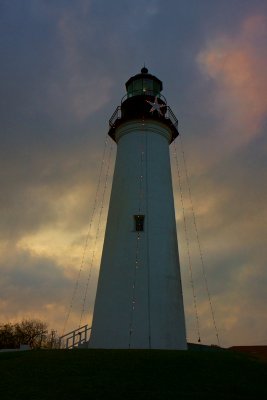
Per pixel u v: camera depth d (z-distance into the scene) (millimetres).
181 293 20609
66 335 22203
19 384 11461
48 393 10742
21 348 25125
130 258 20172
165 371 12570
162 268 20094
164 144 24188
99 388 11070
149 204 21672
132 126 23875
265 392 11188
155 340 18266
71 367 12961
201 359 14156
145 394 10664
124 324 18750
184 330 19750
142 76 26562
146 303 19000
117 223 21594
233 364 13961
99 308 19953
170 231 21609
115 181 23344
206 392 10953
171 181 23906
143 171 22578
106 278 20422
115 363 13336
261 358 17922
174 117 25469
